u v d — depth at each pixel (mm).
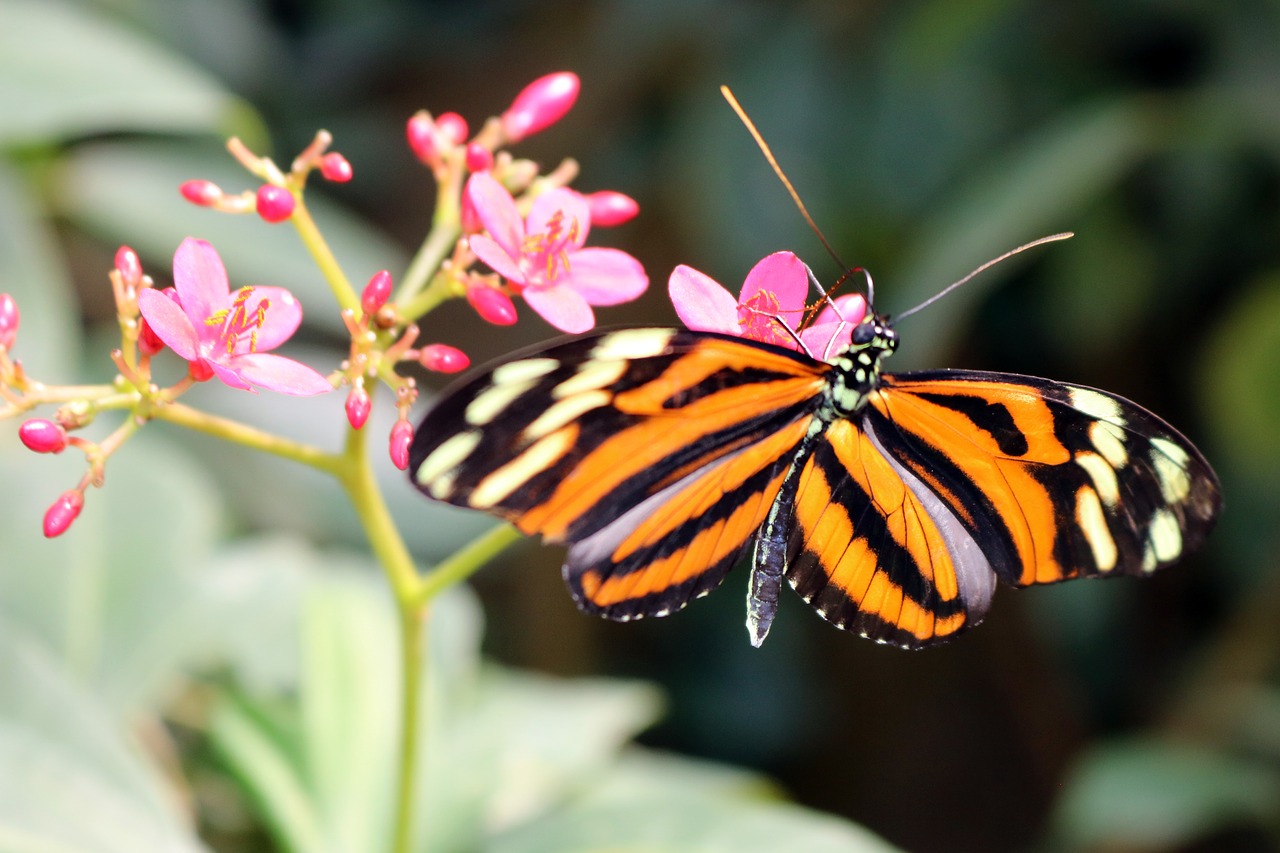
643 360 455
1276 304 653
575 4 782
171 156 596
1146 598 824
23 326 545
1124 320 746
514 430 448
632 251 793
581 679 776
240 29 761
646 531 469
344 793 524
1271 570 691
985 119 684
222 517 576
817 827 512
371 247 590
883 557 480
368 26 812
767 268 477
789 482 477
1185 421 807
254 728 533
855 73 688
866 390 476
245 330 469
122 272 465
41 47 536
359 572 566
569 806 527
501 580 801
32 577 533
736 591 812
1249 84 648
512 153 789
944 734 859
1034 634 819
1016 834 850
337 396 591
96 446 465
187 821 534
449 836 517
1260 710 678
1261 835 794
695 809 515
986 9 662
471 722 548
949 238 611
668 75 749
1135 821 602
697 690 814
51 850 480
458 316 807
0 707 490
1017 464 476
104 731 491
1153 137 630
